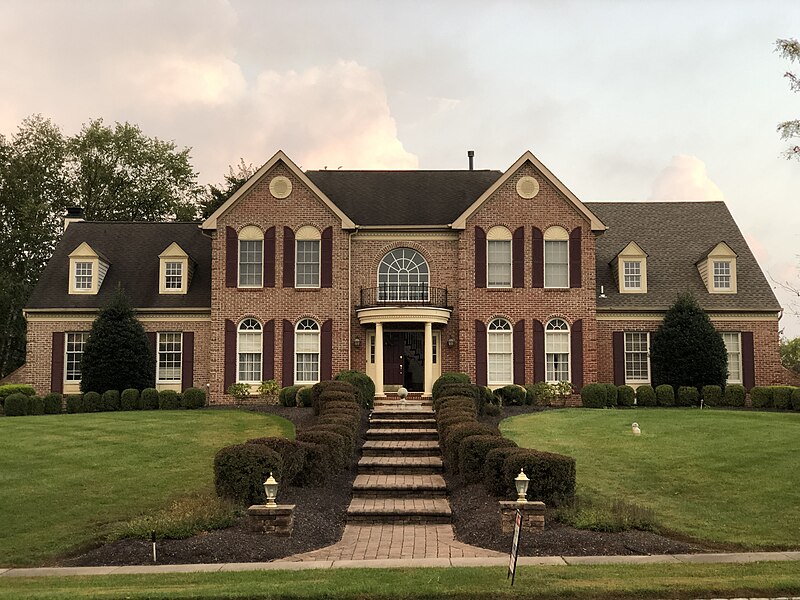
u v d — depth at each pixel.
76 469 18.58
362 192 36.44
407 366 33.81
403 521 15.11
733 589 9.45
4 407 30.31
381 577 10.24
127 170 54.34
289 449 16.17
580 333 33.16
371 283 33.84
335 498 16.67
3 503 15.80
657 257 36.62
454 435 18.28
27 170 48.91
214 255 33.56
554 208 33.50
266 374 33.06
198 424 24.94
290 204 33.59
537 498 14.68
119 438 22.34
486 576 10.18
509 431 23.03
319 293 33.28
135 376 32.00
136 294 35.28
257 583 10.05
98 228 38.56
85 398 30.72
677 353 32.09
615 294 34.78
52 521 14.74
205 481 17.56
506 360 33.25
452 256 33.97
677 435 21.61
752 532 13.53
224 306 33.41
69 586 10.32
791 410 30.36
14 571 11.62
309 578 10.43
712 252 34.84
